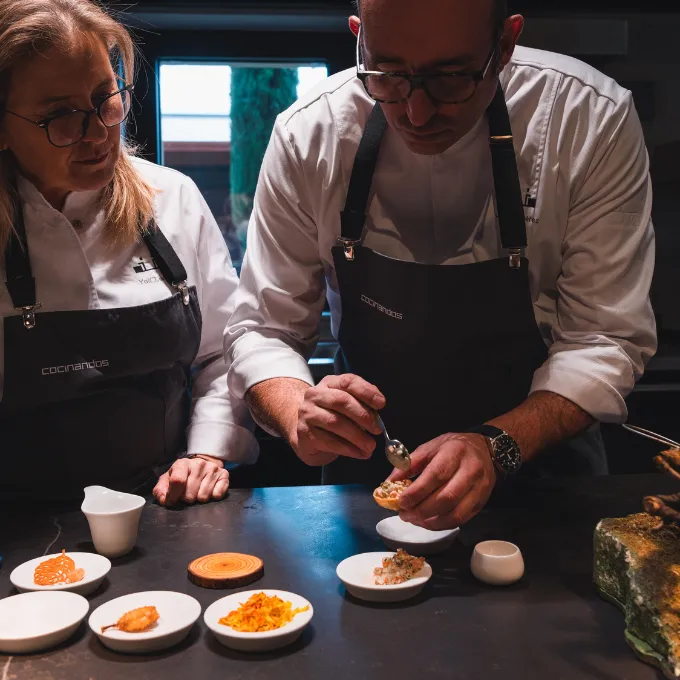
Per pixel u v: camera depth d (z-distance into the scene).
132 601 1.19
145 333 1.77
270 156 1.81
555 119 1.65
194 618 1.13
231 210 2.80
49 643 1.10
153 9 2.54
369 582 1.25
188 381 1.95
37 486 1.76
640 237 1.63
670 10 2.73
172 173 1.97
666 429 2.70
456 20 1.26
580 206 1.67
